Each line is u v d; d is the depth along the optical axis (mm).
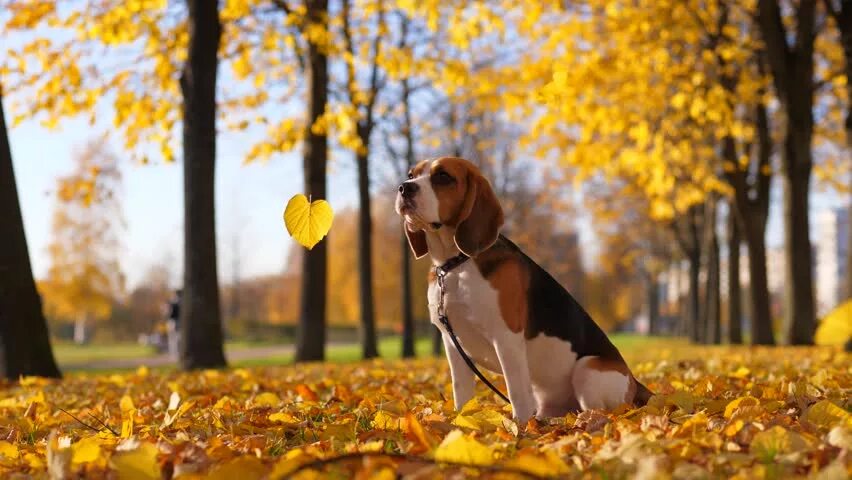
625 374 2031
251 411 2229
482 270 1911
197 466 1422
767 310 8078
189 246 4984
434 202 1889
